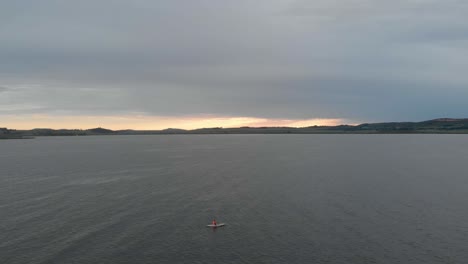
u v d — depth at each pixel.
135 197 98.94
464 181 122.94
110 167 166.25
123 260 59.69
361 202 93.06
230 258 60.66
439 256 61.12
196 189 110.12
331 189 109.31
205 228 74.00
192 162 190.25
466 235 69.88
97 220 78.31
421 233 70.94
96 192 105.44
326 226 74.88
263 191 106.94
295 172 147.25
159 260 59.84
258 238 68.75
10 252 62.00
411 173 142.62
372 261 59.44
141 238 68.50
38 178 131.62
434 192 104.88
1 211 84.56
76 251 62.59
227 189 110.12
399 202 93.06
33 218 79.44
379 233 70.88
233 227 74.56
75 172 148.12
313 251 63.06
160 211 85.31
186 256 61.34
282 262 59.25
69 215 81.62
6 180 127.00
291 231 72.19
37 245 64.88
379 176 134.62
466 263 58.75
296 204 91.31
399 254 61.84
